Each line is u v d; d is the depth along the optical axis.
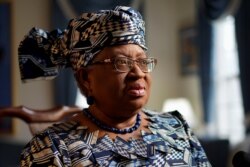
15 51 4.82
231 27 4.81
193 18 5.21
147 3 5.41
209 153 4.28
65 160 0.92
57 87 4.77
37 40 1.10
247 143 3.95
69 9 4.78
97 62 0.94
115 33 0.92
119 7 0.95
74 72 1.02
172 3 5.57
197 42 5.03
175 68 5.58
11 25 4.84
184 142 1.06
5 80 4.82
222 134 4.86
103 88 0.94
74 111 1.52
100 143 0.96
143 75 0.94
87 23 0.95
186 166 1.01
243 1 4.33
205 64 4.84
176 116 1.14
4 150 4.43
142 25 0.96
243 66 4.31
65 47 1.02
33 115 1.44
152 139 1.01
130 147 0.97
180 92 5.55
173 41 5.56
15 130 4.82
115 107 0.96
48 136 0.96
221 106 4.92
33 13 4.93
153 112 1.14
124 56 0.93
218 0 4.65
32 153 0.95
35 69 1.13
